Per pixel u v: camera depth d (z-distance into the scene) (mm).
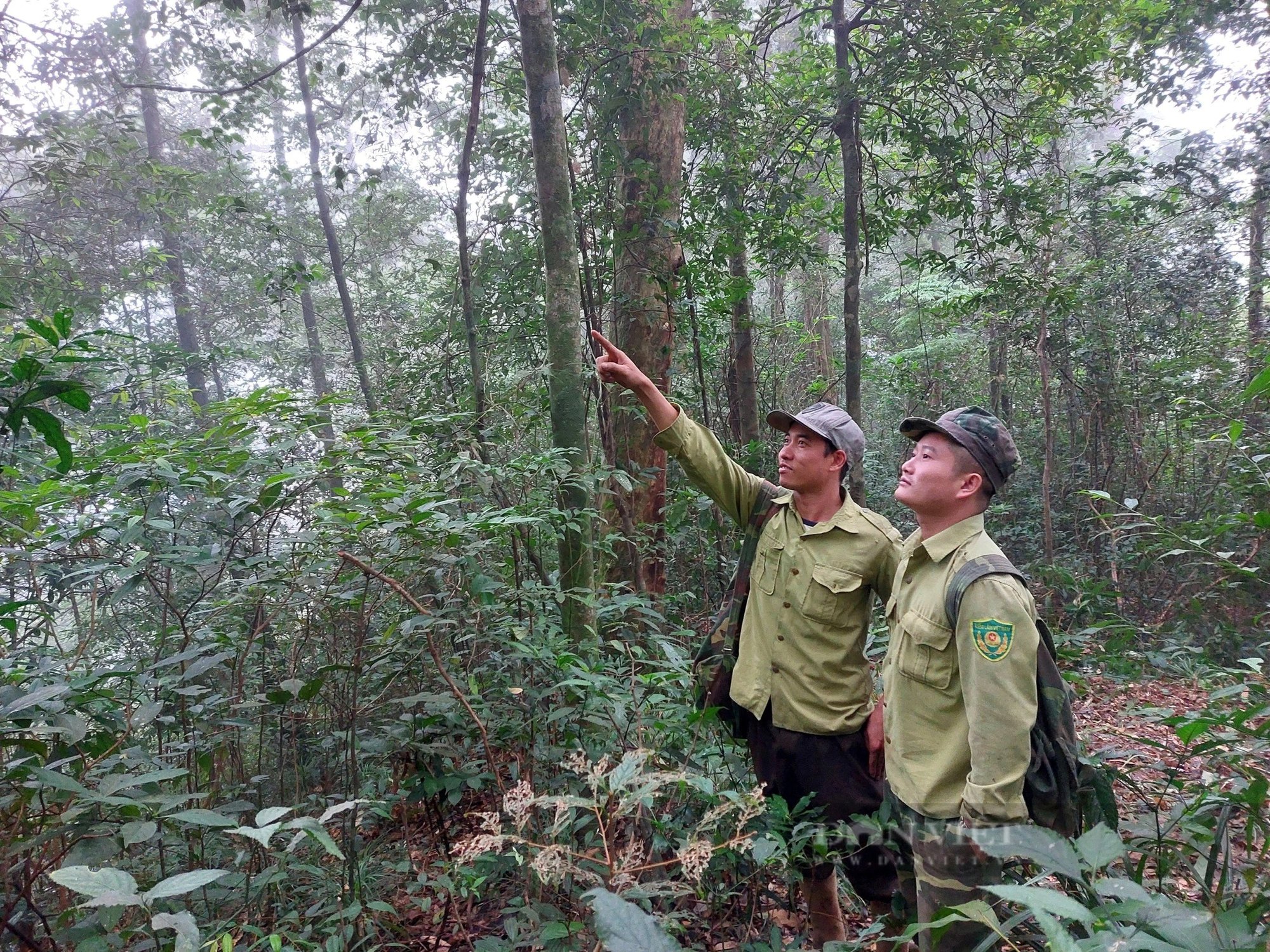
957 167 5711
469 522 2137
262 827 1190
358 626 2232
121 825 1551
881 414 10703
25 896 1583
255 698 2121
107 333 1929
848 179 5551
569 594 2521
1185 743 1801
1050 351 7492
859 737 2098
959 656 1622
